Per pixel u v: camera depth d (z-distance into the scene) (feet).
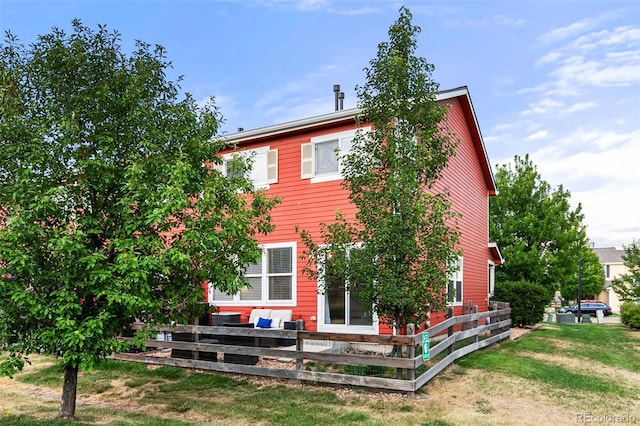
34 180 23.70
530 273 81.51
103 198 26.20
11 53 25.13
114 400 31.60
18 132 23.76
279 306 48.32
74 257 23.35
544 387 32.83
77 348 23.79
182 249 25.21
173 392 32.63
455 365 37.96
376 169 34.94
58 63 24.94
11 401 30.73
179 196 23.54
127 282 23.40
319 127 47.44
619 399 31.37
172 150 26.99
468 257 60.29
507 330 55.31
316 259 36.35
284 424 26.00
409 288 31.94
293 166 48.88
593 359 44.19
